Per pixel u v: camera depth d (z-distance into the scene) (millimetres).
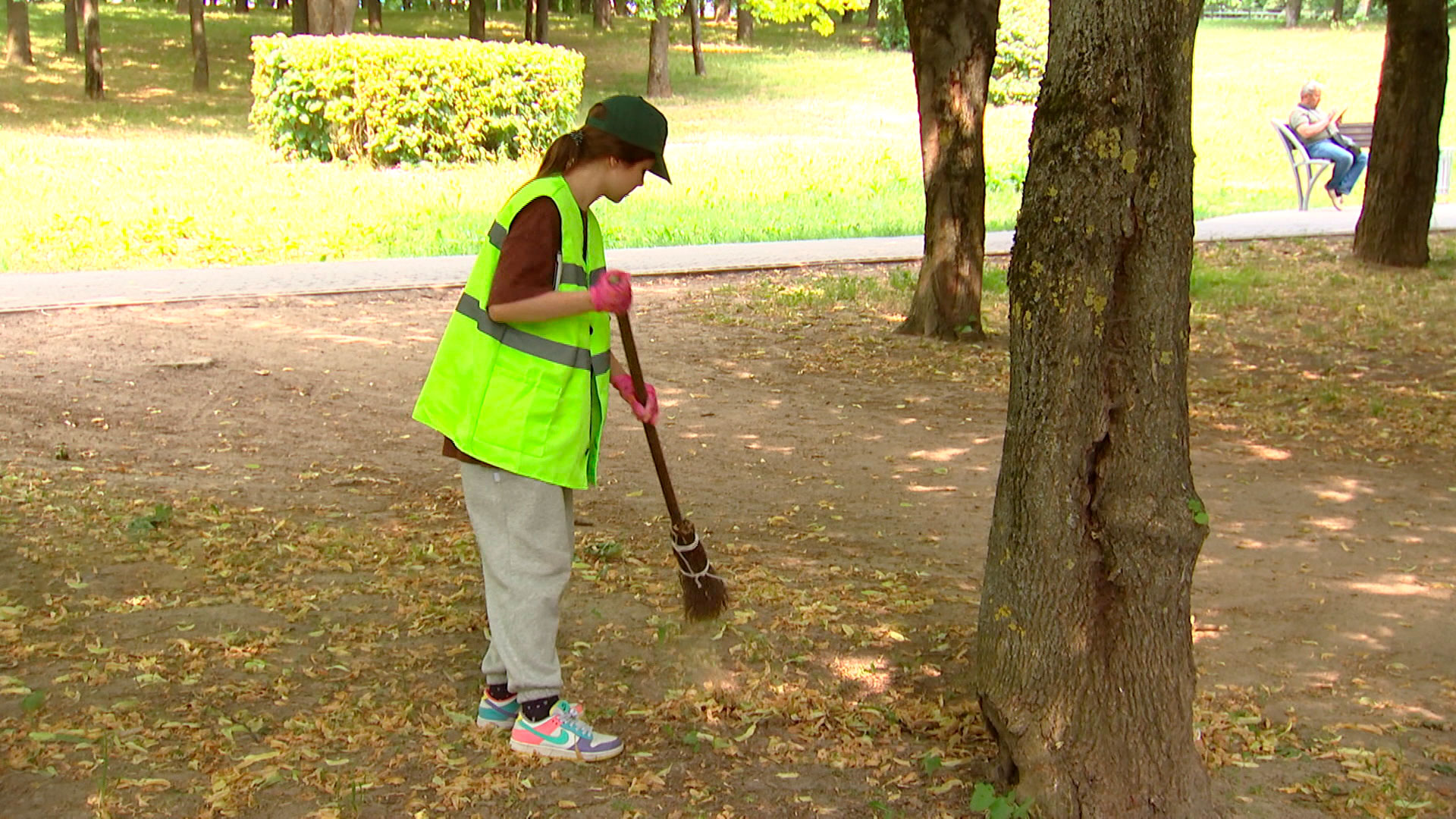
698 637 4523
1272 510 6426
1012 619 3346
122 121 25266
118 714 3711
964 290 10477
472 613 4656
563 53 20875
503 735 3732
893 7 40469
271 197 16422
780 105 30703
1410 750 3900
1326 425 8086
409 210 15938
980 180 10391
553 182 3402
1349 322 11086
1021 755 3334
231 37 39188
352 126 19422
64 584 4766
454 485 6547
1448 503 6566
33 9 43844
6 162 17859
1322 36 41594
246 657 4184
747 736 3797
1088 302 3150
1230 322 11102
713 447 7496
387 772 3479
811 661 4383
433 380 3520
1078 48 3086
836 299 11961
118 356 8938
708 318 11125
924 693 4156
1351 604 5148
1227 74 33438
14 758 3424
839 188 18938
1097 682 3250
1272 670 4477
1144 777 3256
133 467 6520
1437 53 13227
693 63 36312
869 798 3465
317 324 10250
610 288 3361
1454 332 10805
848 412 8383
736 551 5613
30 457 6562
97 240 13188
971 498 6660
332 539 5453
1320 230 15898
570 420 3477
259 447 7074
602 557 5387
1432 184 13648
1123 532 3189
